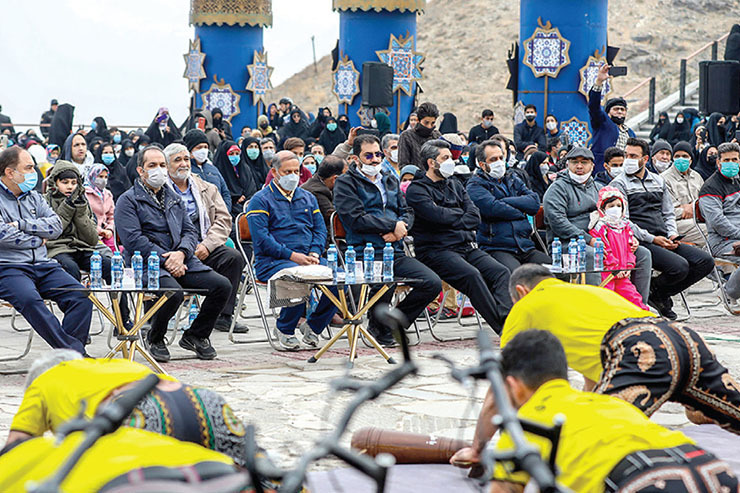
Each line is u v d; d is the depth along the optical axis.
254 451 3.63
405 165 19.00
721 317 17.92
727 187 18.66
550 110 30.81
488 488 5.82
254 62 44.12
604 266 15.59
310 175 20.95
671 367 7.59
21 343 15.34
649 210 17.42
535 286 8.45
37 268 12.66
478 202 15.80
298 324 16.05
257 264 14.49
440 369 13.00
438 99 80.06
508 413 3.50
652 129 39.09
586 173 16.14
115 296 12.17
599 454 5.66
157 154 13.58
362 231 14.30
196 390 5.82
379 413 10.47
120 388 5.78
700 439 9.38
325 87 93.88
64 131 32.38
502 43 83.75
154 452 4.53
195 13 43.56
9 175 12.71
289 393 11.46
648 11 81.56
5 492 4.81
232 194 21.88
